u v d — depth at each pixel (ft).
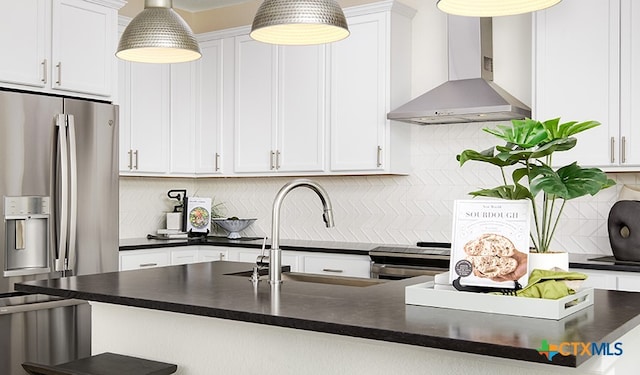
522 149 6.71
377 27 15.31
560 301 6.09
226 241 17.15
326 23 8.25
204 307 6.91
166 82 17.71
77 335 13.06
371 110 15.38
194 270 10.28
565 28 12.94
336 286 8.40
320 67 16.15
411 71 16.11
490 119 14.48
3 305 11.95
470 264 6.70
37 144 12.62
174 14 9.90
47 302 12.55
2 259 12.16
